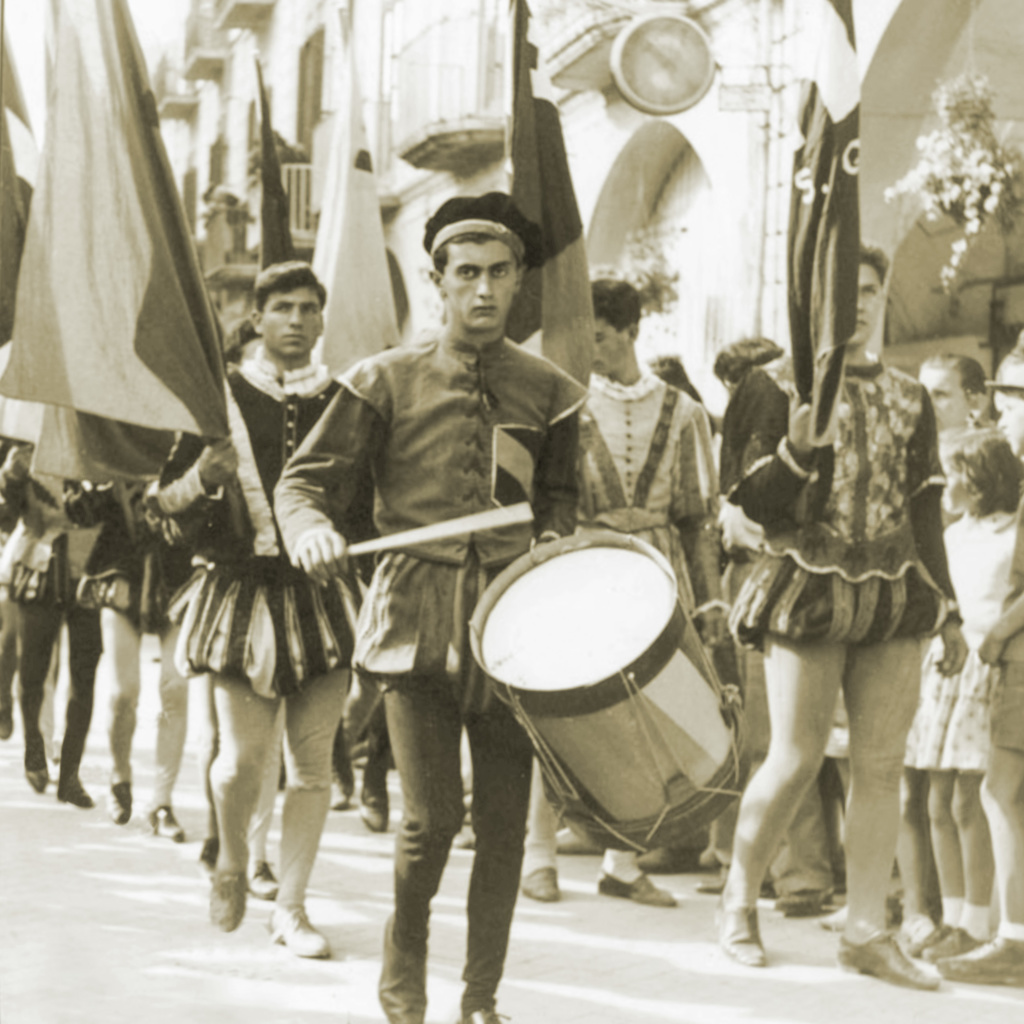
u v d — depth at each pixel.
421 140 42.88
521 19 14.04
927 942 12.31
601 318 13.41
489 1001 9.35
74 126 12.59
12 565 19.42
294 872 12.23
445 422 9.49
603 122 34.81
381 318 19.30
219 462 11.94
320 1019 10.30
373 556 12.41
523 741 9.36
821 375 11.19
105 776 20.97
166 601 16.92
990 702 11.77
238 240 48.47
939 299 29.52
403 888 9.47
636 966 11.79
